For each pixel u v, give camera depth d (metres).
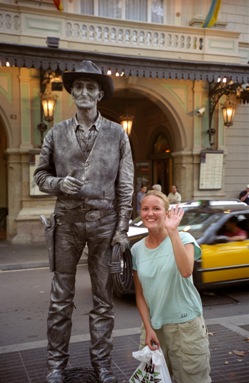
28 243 12.39
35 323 5.83
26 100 12.37
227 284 6.85
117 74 11.36
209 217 7.29
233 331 5.02
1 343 5.03
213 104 14.06
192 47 13.66
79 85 3.03
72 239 3.07
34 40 11.93
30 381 3.75
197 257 2.66
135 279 2.78
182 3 14.50
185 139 14.09
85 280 8.34
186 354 2.57
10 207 12.42
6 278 8.73
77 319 6.00
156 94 13.66
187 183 14.12
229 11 15.11
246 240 7.15
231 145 14.94
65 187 2.85
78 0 13.41
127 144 3.20
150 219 2.62
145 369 2.56
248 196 13.98
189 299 2.60
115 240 3.01
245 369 3.94
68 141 3.02
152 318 2.64
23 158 12.35
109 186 3.08
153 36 13.22
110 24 12.73
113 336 4.86
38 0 12.56
